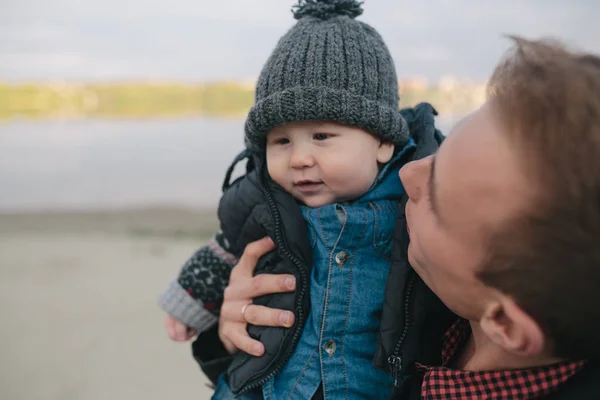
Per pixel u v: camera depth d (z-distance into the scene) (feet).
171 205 23.62
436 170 2.68
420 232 2.72
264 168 4.33
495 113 2.49
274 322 4.03
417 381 3.35
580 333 2.30
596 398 2.41
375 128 4.05
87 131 39.01
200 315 4.85
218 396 4.29
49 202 24.29
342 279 4.00
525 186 2.27
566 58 2.36
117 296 14.52
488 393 2.71
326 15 4.31
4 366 11.05
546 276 2.25
